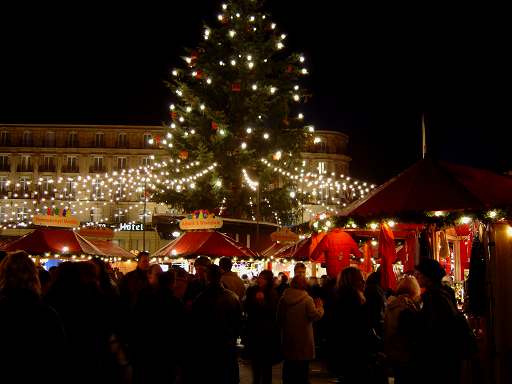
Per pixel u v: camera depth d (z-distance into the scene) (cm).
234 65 3102
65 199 6500
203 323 819
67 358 462
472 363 920
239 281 1259
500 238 939
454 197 957
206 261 1086
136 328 755
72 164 6675
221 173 3105
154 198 3316
